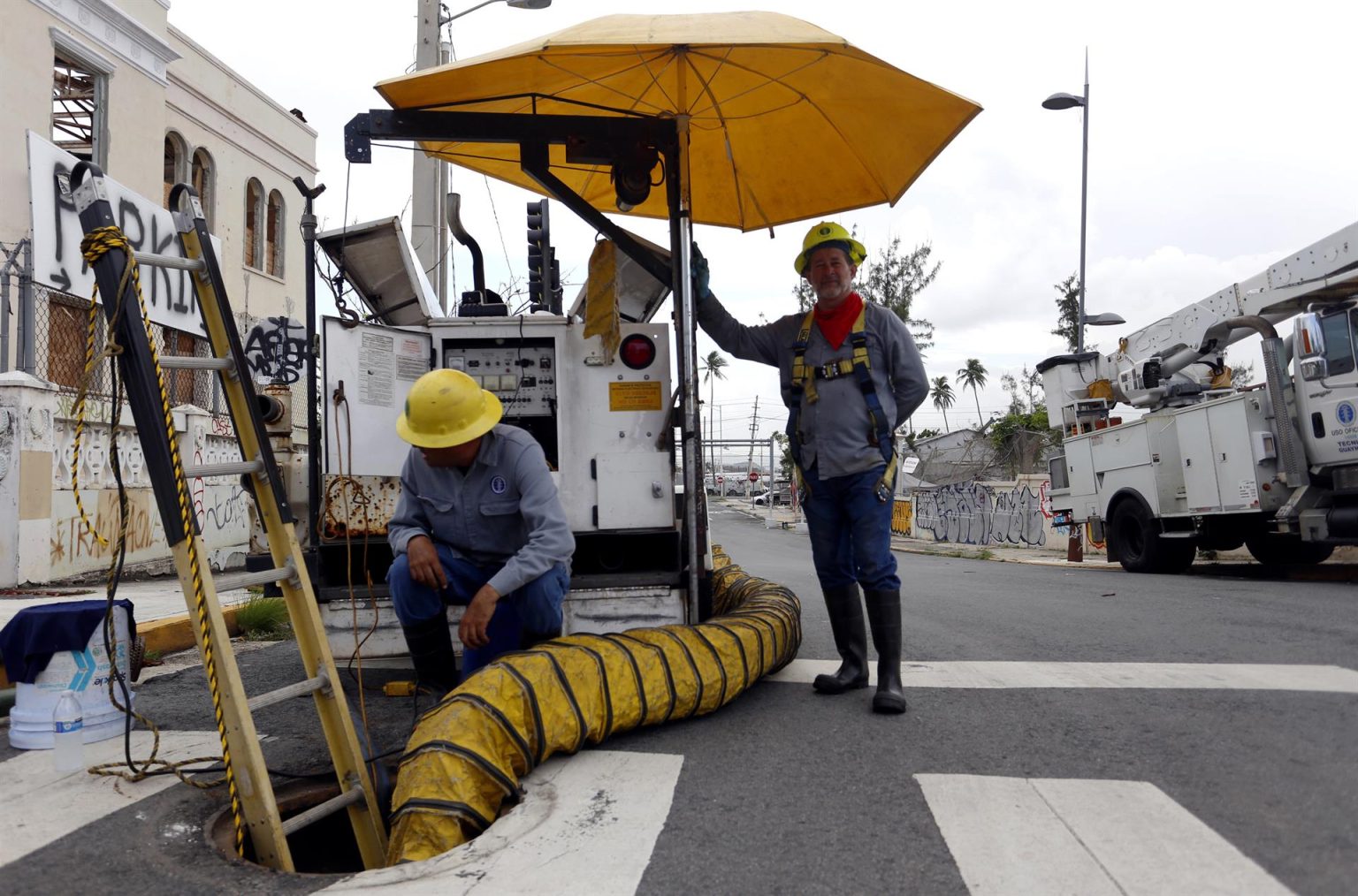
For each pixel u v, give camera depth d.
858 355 4.17
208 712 4.47
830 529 4.42
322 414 4.65
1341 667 4.71
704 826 2.78
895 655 4.11
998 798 2.94
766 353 4.59
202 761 3.60
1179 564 12.13
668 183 4.72
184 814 3.09
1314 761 3.20
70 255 10.49
